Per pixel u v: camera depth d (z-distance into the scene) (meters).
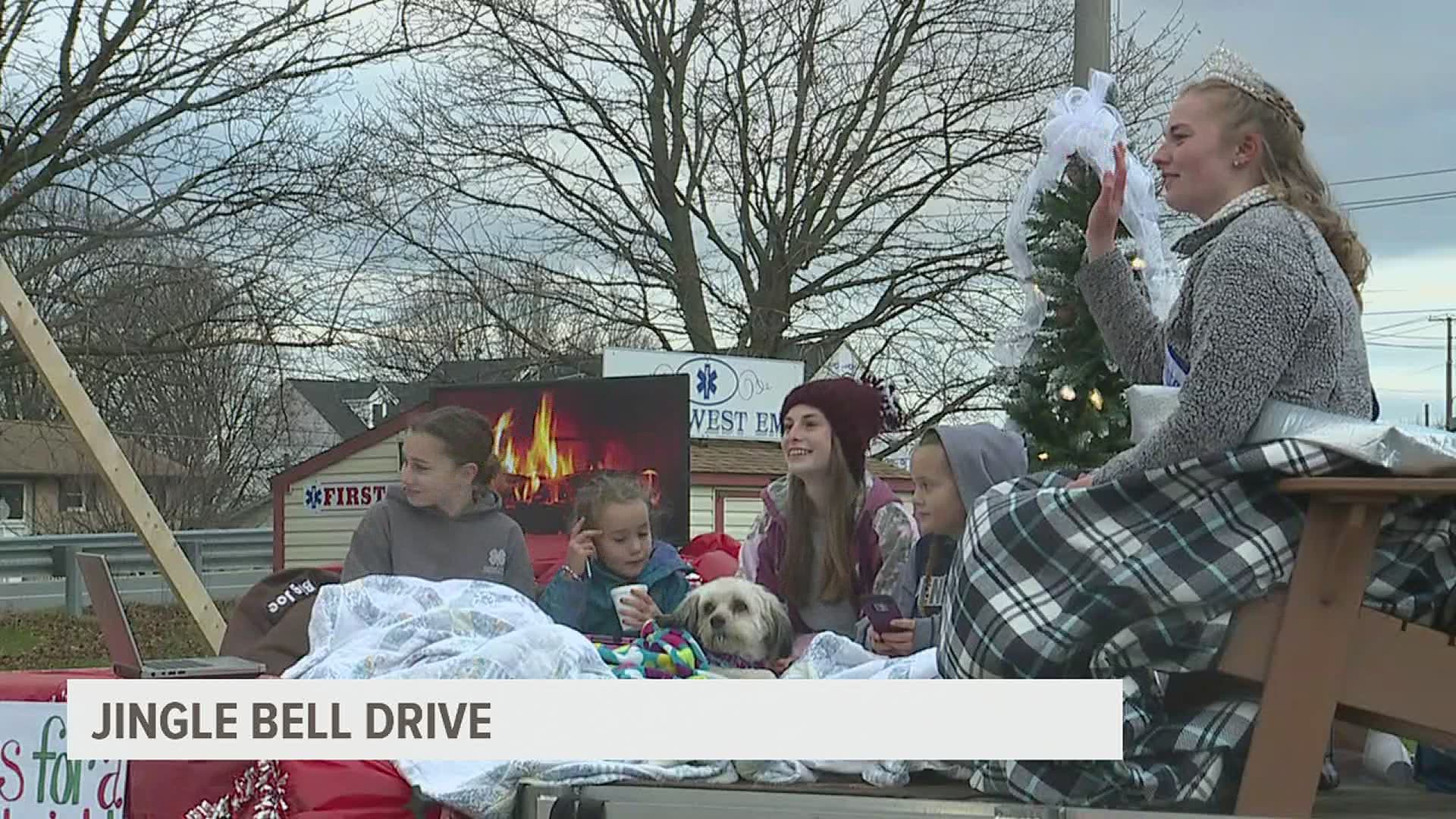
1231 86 3.03
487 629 3.29
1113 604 2.56
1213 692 2.71
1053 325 6.63
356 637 3.33
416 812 2.95
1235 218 2.91
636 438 10.17
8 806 3.36
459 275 22.28
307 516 14.89
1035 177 5.66
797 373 16.27
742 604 3.69
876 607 3.79
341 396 36.75
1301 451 2.52
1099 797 2.58
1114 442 6.58
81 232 16.64
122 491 4.42
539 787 2.82
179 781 3.07
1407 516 2.60
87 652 15.13
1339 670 2.48
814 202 22.92
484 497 4.37
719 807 2.63
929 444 3.90
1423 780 3.24
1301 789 2.46
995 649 2.64
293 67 16.81
